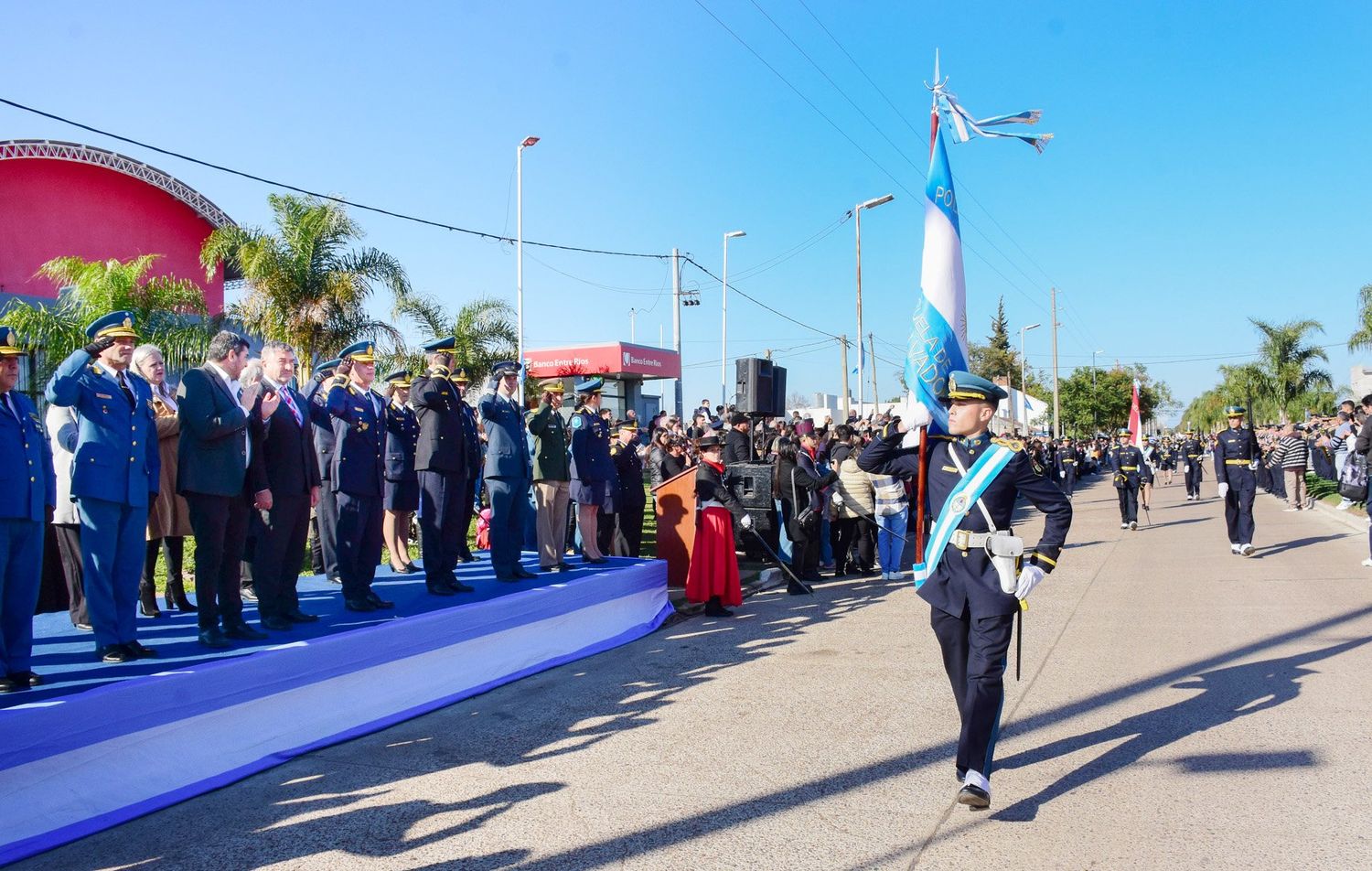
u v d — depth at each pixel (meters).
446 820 4.15
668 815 4.13
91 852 3.88
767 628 8.52
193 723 4.62
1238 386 42.91
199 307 17.41
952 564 4.35
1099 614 8.45
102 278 16.06
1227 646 7.01
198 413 5.39
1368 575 10.19
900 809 4.14
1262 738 4.88
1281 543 13.68
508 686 6.70
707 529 9.23
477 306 25.22
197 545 5.51
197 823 4.18
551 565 8.69
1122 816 3.98
